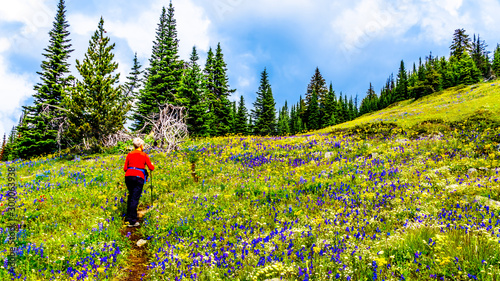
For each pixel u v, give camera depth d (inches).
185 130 937.5
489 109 1114.1
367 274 182.9
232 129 2504.9
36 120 1221.1
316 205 349.4
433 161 557.9
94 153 907.4
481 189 352.2
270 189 414.9
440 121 1081.4
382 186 409.4
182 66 1449.3
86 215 326.6
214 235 277.7
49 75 1363.2
